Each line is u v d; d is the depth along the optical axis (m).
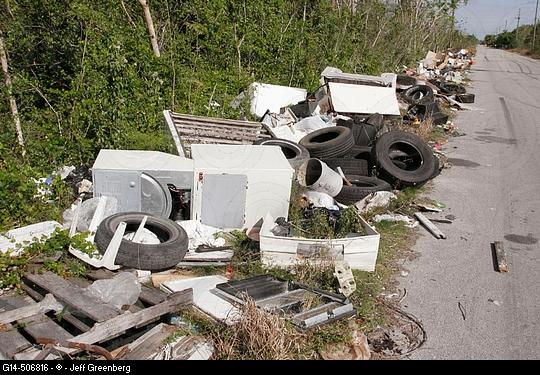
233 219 5.49
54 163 6.50
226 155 5.77
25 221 5.11
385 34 20.92
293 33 13.89
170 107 9.15
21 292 4.12
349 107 10.30
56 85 9.00
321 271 4.64
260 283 4.39
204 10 11.82
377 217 6.40
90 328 3.43
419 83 15.77
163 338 3.54
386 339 3.99
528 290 4.96
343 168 7.48
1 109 7.16
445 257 5.59
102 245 4.53
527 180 8.58
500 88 21.17
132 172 5.08
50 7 8.88
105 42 8.41
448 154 10.06
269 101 10.38
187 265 4.76
